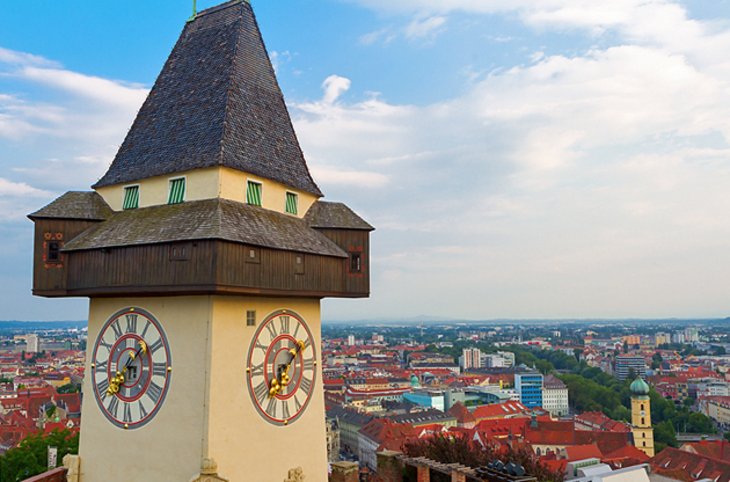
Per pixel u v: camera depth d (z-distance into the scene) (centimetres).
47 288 2373
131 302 2347
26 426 13900
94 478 2331
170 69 2891
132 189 2561
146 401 2248
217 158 2311
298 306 2594
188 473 2089
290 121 2942
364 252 2797
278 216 2581
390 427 16712
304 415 2569
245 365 2278
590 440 14725
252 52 2825
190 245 2109
